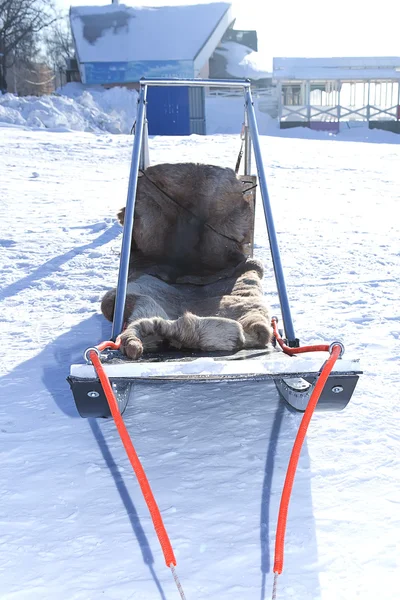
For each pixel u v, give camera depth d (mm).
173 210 5023
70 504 2750
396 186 14422
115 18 41781
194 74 39875
